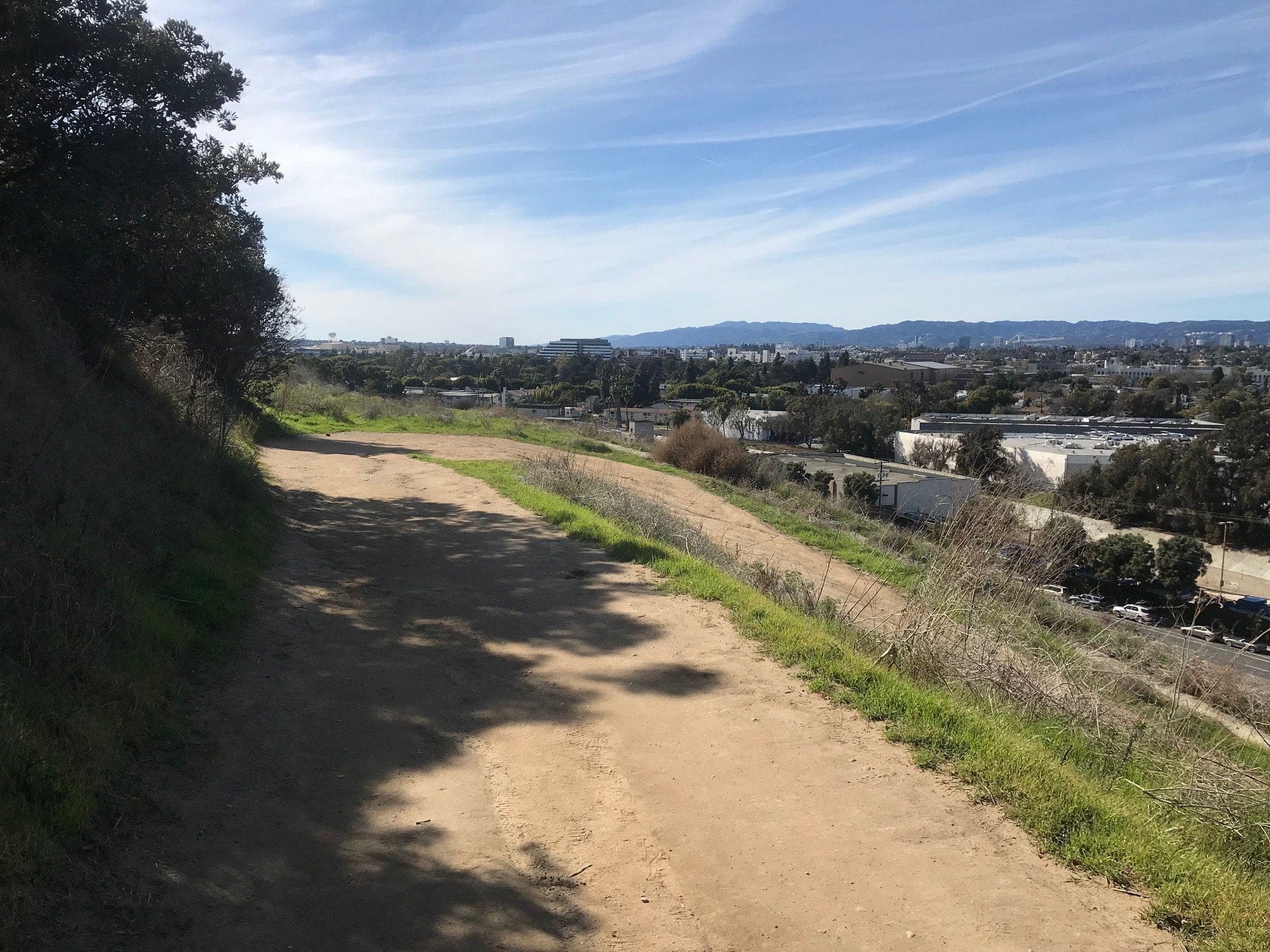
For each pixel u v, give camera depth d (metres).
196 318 15.80
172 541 7.40
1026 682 6.29
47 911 3.11
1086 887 3.61
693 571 9.16
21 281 9.08
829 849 3.95
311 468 17.31
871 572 14.50
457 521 12.21
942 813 4.26
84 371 9.63
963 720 5.30
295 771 4.73
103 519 6.41
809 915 3.46
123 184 10.87
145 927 3.20
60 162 10.70
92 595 5.31
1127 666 7.11
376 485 15.57
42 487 5.96
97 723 4.31
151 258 12.20
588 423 38.12
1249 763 5.44
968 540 7.57
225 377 17.39
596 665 6.51
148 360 12.65
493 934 3.38
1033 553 7.72
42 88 10.61
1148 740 5.79
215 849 3.83
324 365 54.66
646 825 4.23
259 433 21.47
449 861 3.93
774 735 5.21
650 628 7.37
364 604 8.05
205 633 6.30
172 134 11.45
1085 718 6.02
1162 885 3.56
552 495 14.24
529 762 4.95
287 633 6.96
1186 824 4.34
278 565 9.00
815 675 6.21
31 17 9.82
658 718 5.52
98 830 3.72
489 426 32.12
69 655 4.59
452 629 7.37
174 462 9.36
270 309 18.72
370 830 4.17
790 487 25.33
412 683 6.14
